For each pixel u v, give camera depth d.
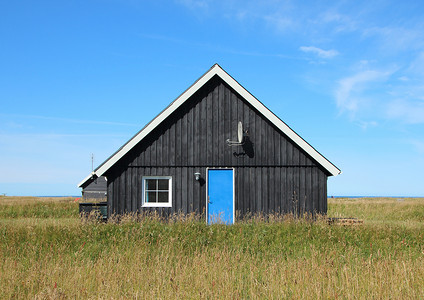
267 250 11.14
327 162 16.38
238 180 16.64
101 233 12.67
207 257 9.76
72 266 9.02
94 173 16.48
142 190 16.70
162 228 12.99
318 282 7.16
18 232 13.22
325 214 16.42
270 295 6.81
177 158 16.80
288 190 16.56
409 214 26.62
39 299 6.58
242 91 16.78
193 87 16.83
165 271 8.43
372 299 6.68
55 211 29.25
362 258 9.33
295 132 16.59
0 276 8.06
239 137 16.22
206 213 16.52
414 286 7.43
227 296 6.75
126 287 7.48
